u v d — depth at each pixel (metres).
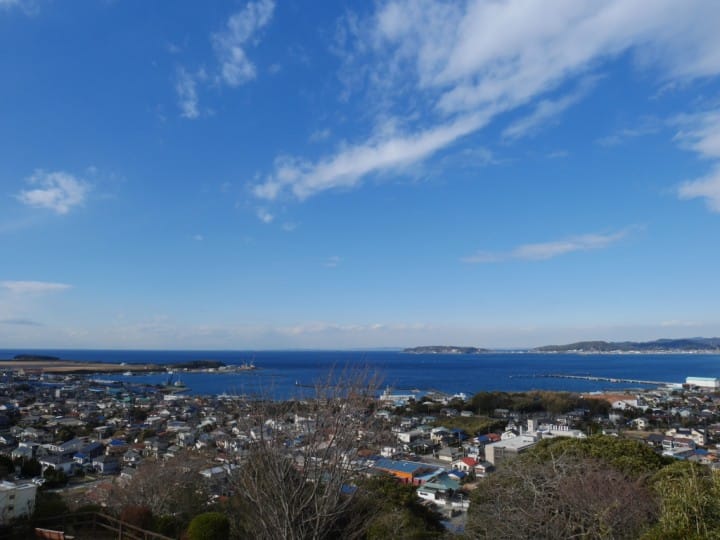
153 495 16.41
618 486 10.77
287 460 6.80
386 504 13.73
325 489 6.71
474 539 12.55
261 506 6.59
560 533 9.94
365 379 7.91
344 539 7.20
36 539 10.94
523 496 11.23
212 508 14.16
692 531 6.30
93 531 11.47
